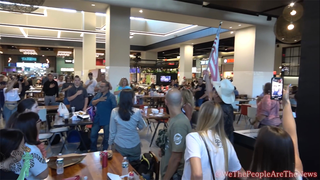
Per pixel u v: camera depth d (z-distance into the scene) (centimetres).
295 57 1734
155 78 1848
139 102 827
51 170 197
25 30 1462
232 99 256
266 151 103
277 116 303
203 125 151
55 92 688
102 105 397
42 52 2333
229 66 2238
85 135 423
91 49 1298
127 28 730
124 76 736
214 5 792
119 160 222
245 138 239
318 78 131
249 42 952
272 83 167
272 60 974
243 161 241
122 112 262
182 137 173
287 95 155
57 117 418
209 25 951
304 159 138
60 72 2853
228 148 147
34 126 192
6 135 139
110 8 704
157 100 1034
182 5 780
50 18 1348
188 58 1545
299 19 373
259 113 311
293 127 142
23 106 266
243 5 655
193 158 133
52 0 662
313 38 133
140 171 226
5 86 704
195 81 1315
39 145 197
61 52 1966
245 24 909
